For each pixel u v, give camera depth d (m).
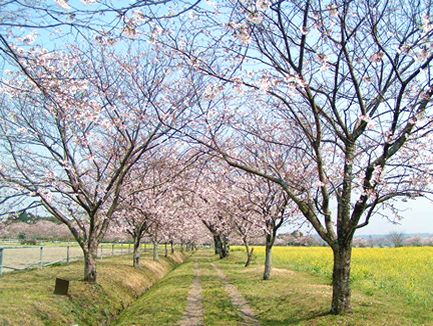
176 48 9.30
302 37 8.63
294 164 15.14
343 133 10.54
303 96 10.13
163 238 31.61
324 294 12.56
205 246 102.38
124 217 21.45
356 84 9.44
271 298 13.52
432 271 20.77
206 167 16.78
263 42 9.04
